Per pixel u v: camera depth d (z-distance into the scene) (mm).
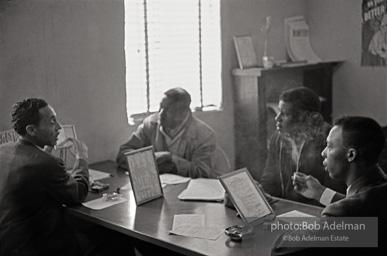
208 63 3375
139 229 1811
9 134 2471
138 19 3014
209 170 2695
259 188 1968
